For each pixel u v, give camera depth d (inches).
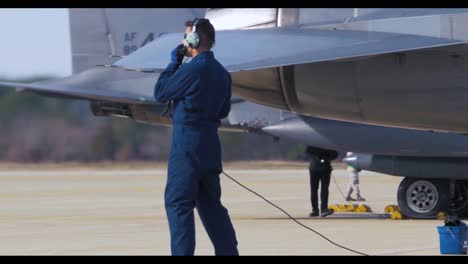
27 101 7726.4
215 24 2615.7
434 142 2512.3
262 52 2267.5
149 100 3174.2
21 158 7785.4
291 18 2512.3
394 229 2279.8
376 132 2578.7
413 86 2325.3
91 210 3043.8
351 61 2358.5
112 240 2047.2
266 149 7500.0
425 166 2571.4
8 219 2655.0
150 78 3198.8
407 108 2359.7
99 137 7844.5
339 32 2342.5
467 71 2272.4
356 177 3442.4
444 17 2233.0
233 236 1347.2
